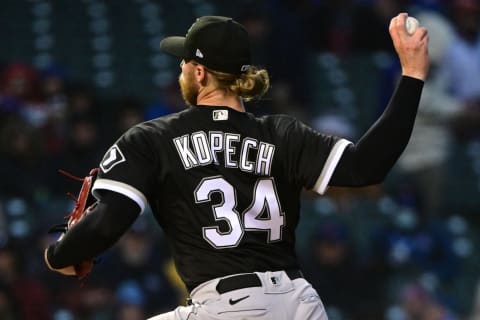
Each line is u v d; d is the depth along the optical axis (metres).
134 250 37.12
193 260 14.32
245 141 14.64
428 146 44.16
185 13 57.62
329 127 49.72
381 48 57.81
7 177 41.66
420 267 43.25
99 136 45.12
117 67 54.38
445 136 44.38
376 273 40.97
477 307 39.28
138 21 56.62
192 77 14.94
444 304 43.22
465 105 49.19
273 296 14.14
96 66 54.16
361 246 43.03
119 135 45.12
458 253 45.72
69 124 44.12
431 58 44.59
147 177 14.21
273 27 50.97
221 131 14.66
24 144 42.19
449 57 48.16
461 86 48.78
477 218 49.94
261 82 14.91
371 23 57.78
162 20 57.12
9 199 41.28
